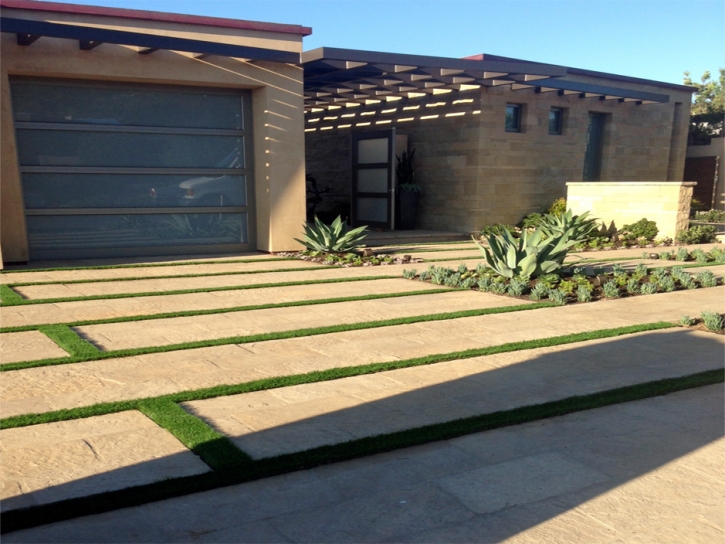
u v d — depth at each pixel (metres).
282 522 2.81
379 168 15.73
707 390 4.59
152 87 10.54
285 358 5.21
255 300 7.51
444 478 3.24
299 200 11.59
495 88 14.41
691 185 13.95
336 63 11.18
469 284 8.48
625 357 5.34
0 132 9.24
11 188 9.54
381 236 14.15
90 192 10.42
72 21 9.41
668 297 8.00
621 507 2.99
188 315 6.70
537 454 3.53
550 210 15.38
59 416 3.88
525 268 8.50
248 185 11.66
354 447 3.51
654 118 18.00
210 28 10.41
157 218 11.04
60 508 2.83
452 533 2.76
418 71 12.08
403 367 5.01
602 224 14.77
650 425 3.95
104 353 5.20
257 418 3.95
